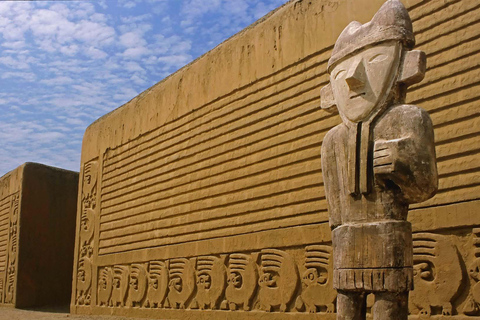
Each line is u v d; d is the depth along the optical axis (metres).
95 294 10.34
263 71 7.12
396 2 3.66
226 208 7.39
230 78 7.71
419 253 4.98
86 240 11.02
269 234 6.59
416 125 3.29
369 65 3.57
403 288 3.21
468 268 4.65
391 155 3.29
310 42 6.50
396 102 3.51
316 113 6.27
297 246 6.22
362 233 3.37
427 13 5.29
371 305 5.18
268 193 6.72
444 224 4.84
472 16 4.95
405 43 3.56
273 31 7.07
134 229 9.44
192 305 7.70
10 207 13.63
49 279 12.99
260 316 6.50
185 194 8.28
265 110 7.01
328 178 3.74
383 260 3.25
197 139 8.22
